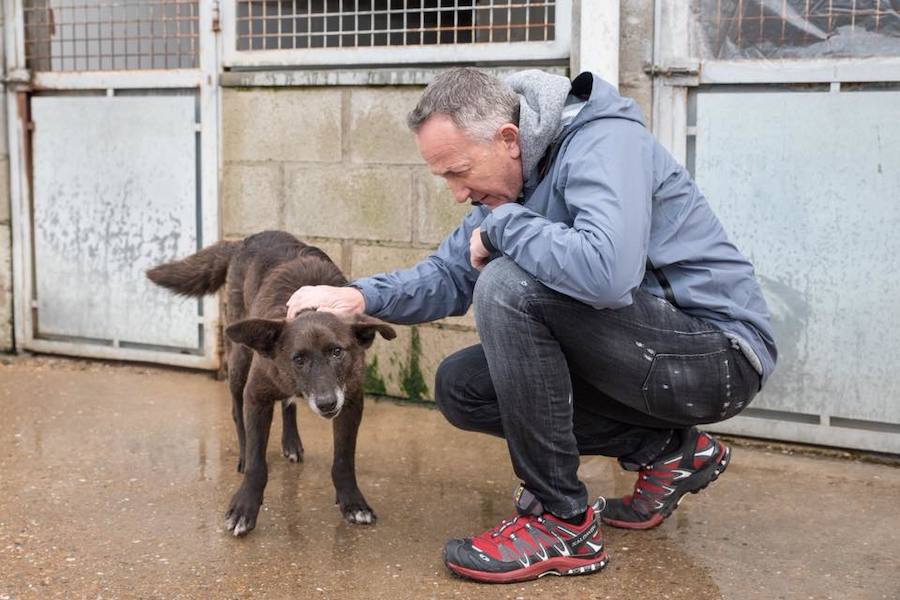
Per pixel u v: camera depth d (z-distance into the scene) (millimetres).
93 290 5961
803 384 4430
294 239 4371
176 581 3117
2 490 3904
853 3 4199
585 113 2973
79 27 6035
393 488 3973
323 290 3502
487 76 2988
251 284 4152
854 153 4219
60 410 5047
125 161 5770
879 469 4223
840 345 4340
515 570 3072
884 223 4199
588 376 3117
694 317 3088
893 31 4148
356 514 3588
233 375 4168
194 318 5715
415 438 4637
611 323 2982
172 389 5477
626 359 3018
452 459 4332
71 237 5965
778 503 3787
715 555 3291
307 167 5332
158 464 4246
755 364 3119
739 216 4469
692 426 3410
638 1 4520
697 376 3057
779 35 4348
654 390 3064
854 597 2982
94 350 6000
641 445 3436
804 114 4289
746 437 4570
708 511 3695
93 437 4609
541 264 2848
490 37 4957
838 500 3820
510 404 3014
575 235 2795
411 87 5012
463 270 3494
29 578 3129
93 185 5867
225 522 3523
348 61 5195
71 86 5848
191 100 5582
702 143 4500
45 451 4398
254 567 3221
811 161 4301
